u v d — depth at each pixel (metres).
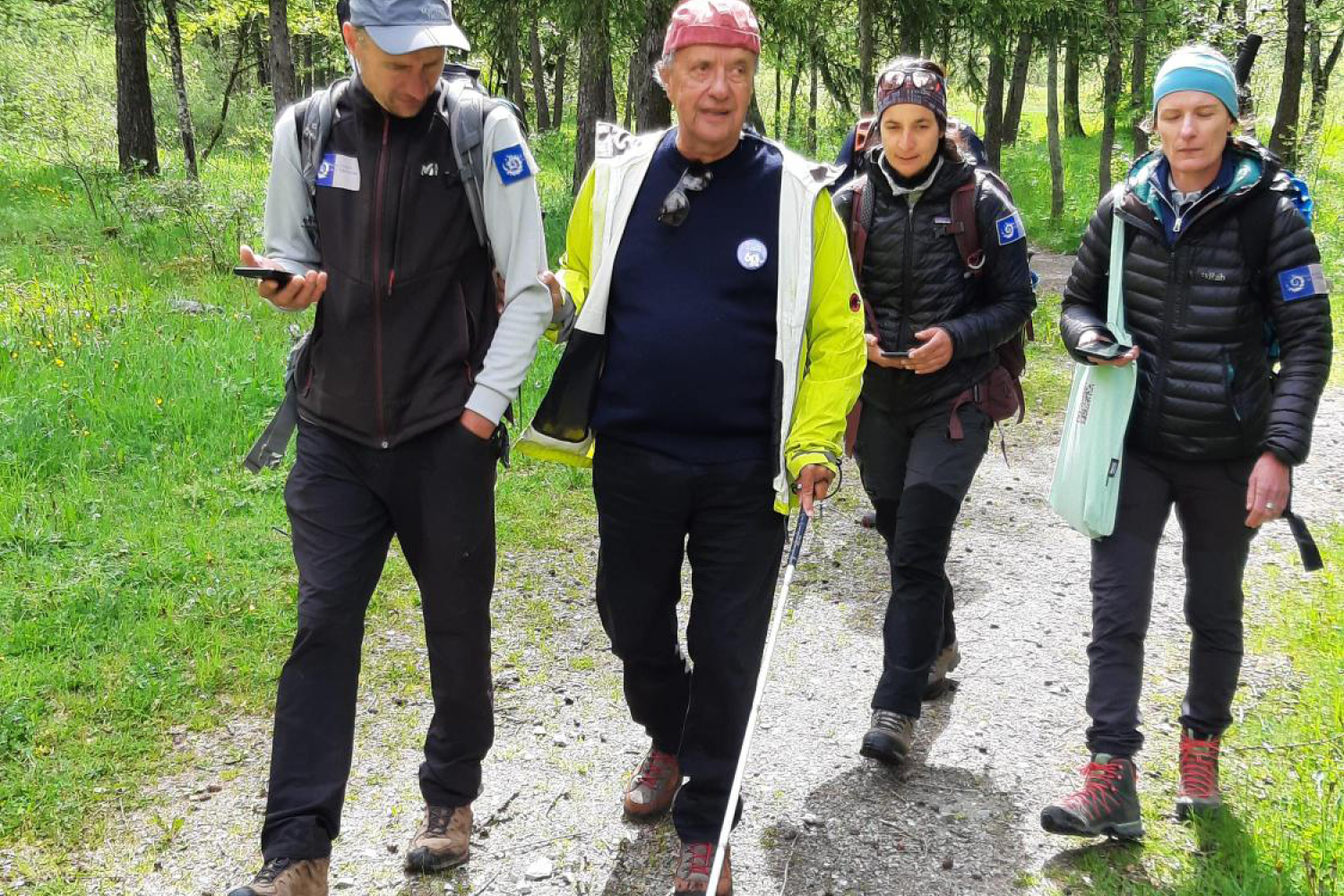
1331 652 4.23
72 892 2.86
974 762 3.61
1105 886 2.97
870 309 3.53
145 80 15.91
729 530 2.75
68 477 5.34
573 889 2.95
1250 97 3.48
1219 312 3.03
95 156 16.91
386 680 3.97
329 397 2.64
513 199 2.59
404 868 2.99
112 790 3.29
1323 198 15.55
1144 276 3.12
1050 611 4.76
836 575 5.09
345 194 2.56
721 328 2.67
